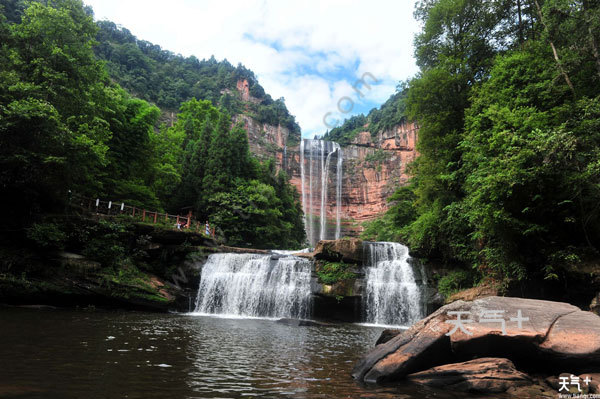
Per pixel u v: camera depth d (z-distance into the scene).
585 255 14.24
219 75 111.50
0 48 18.75
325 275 21.09
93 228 19.25
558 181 14.04
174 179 36.03
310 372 6.70
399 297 20.95
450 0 24.16
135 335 10.08
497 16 22.94
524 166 13.99
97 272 18.05
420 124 24.61
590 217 14.15
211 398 4.73
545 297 15.66
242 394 5.00
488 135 16.89
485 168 15.38
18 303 16.38
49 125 16.67
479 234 16.56
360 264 22.16
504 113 15.83
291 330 14.18
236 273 22.05
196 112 55.94
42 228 17.22
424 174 23.64
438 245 21.91
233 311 21.33
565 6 15.19
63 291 16.97
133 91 82.06
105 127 22.73
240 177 42.28
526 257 15.64
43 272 17.19
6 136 16.03
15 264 16.88
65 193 19.52
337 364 7.66
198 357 7.57
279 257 22.39
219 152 40.94
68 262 17.59
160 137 41.50
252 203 38.09
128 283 18.44
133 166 30.48
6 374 5.31
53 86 18.84
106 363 6.42
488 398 5.13
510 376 5.75
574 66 15.31
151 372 5.98
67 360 6.45
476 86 20.34
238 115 86.25
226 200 37.41
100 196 25.17
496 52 23.58
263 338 11.36
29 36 19.50
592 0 14.77
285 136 91.75
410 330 7.09
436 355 6.66
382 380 6.09
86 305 17.70
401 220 32.16
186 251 22.98
